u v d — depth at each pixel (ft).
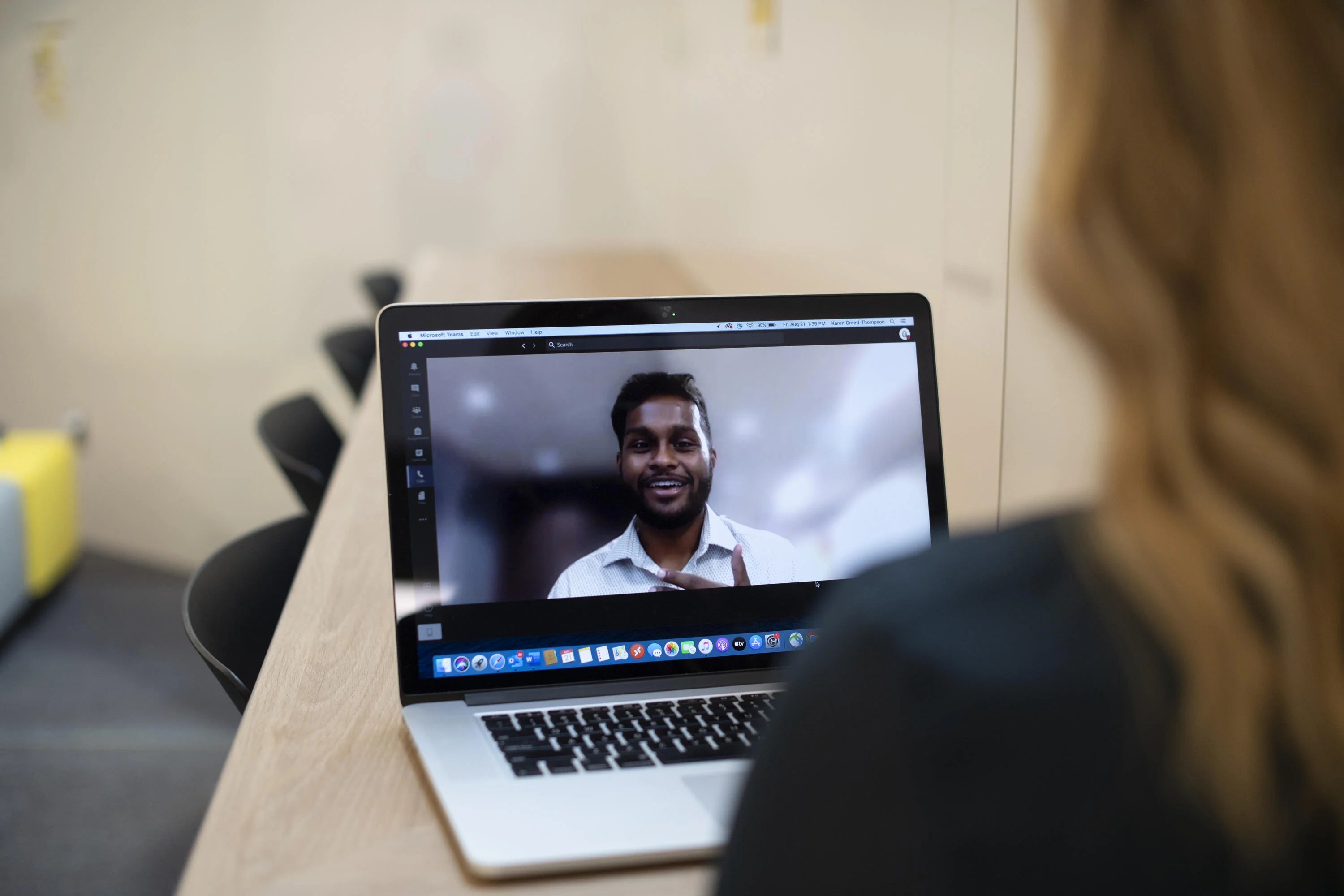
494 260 10.75
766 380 3.32
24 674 10.72
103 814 8.10
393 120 14.62
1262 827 1.22
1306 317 1.11
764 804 1.42
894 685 1.31
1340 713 1.15
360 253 14.89
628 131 14.79
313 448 6.10
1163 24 1.20
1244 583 1.16
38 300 14.53
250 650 4.03
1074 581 1.31
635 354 3.27
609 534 3.17
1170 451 1.18
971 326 4.40
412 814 2.51
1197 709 1.19
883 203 5.85
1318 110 1.13
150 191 14.34
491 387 3.18
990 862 1.28
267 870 2.28
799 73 7.67
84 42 13.92
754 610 3.21
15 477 12.22
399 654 3.02
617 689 3.10
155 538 15.16
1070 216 1.25
